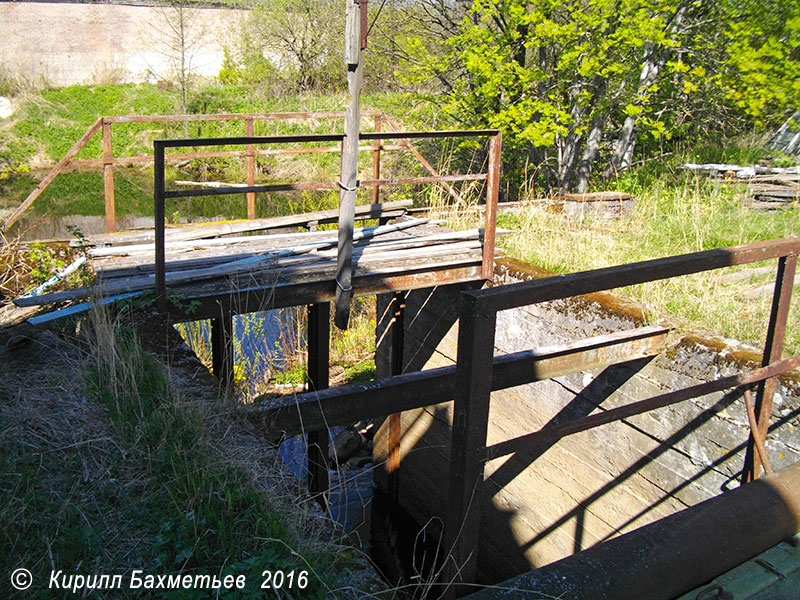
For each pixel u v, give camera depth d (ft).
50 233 42.88
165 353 12.53
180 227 19.89
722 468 15.11
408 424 25.64
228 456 9.55
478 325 7.43
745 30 26.73
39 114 83.15
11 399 10.33
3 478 8.63
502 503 21.98
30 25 93.45
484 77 35.73
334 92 85.25
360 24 13.80
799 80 26.35
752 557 8.68
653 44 33.76
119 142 79.71
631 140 38.81
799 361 11.47
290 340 28.96
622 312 16.99
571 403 18.85
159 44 95.40
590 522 18.70
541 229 23.84
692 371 15.46
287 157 70.74
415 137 15.90
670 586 7.93
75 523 8.20
